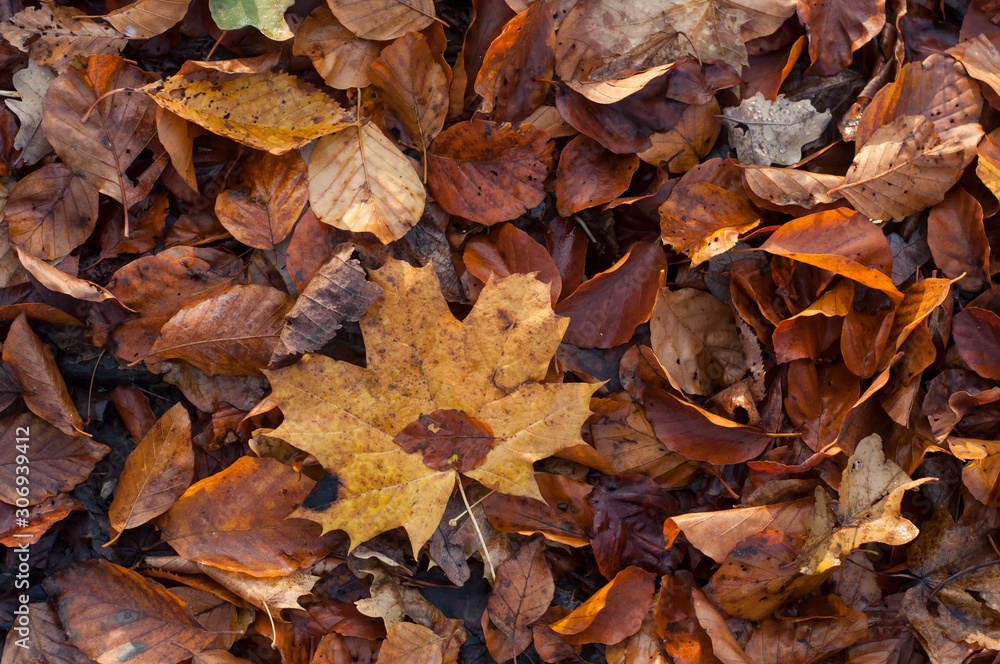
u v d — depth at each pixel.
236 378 0.89
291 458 0.88
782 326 0.87
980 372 0.88
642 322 0.88
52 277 0.86
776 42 0.89
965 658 0.87
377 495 0.86
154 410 0.90
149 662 0.86
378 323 0.86
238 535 0.87
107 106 0.87
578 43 0.88
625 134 0.88
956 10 0.91
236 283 0.88
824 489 0.88
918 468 0.89
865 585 0.89
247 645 0.89
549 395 0.86
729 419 0.89
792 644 0.88
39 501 0.88
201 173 0.88
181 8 0.87
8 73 0.88
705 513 0.87
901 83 0.89
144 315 0.88
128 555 0.88
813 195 0.88
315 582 0.88
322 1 0.87
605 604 0.87
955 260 0.89
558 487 0.89
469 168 0.88
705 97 0.88
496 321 0.86
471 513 0.86
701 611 0.87
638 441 0.89
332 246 0.87
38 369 0.87
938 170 0.88
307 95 0.87
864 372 0.88
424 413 0.86
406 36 0.85
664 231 0.88
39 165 0.88
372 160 0.87
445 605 0.89
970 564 0.89
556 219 0.89
